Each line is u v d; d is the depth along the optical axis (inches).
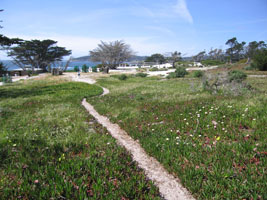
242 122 234.7
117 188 126.3
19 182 130.8
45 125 277.4
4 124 285.4
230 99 394.3
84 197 114.5
